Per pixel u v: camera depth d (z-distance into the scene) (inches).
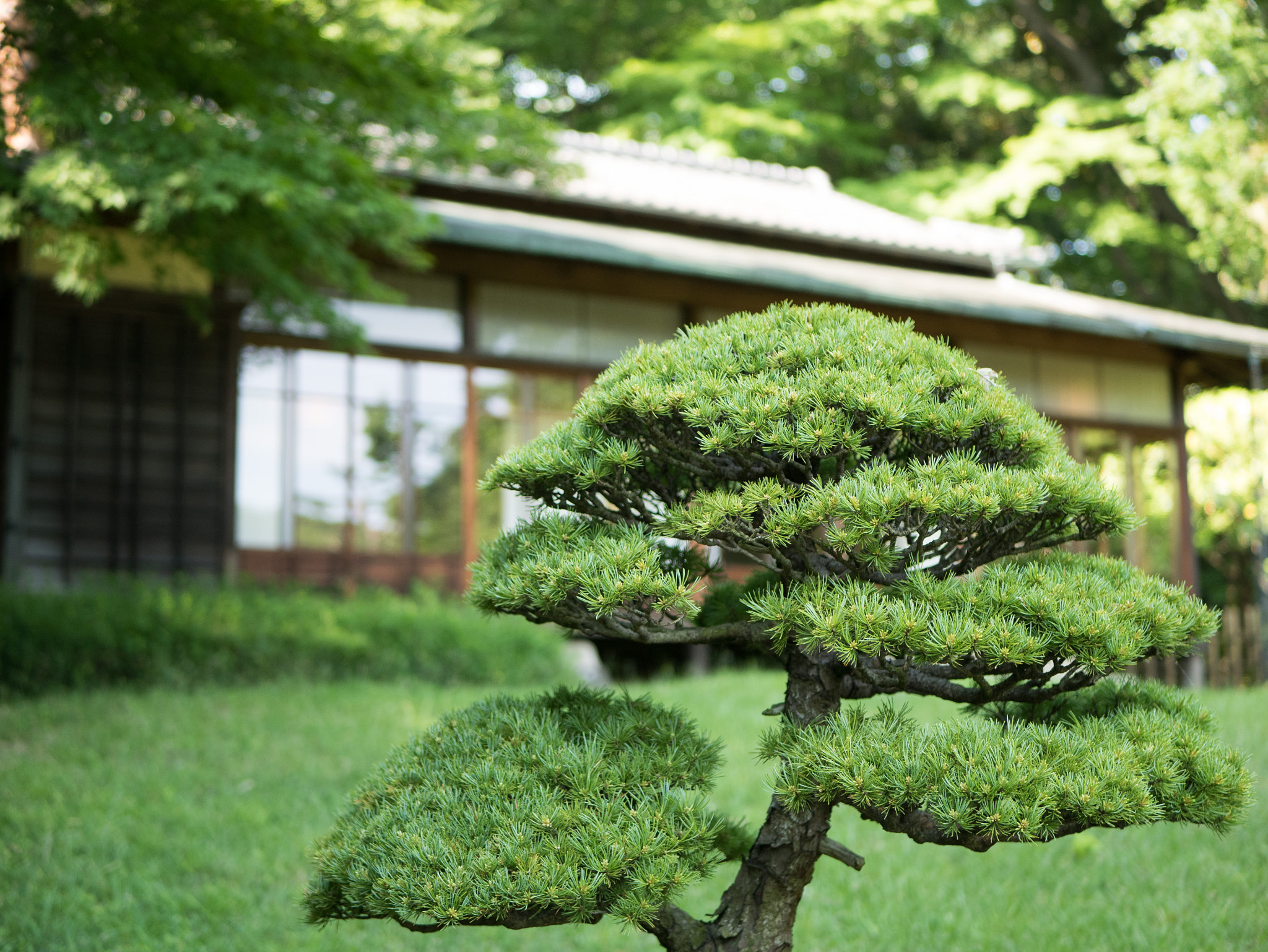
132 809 177.3
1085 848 164.9
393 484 373.7
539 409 393.7
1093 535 80.5
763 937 82.0
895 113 772.0
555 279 395.9
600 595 73.0
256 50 243.3
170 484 350.0
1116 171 710.5
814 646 73.4
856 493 72.4
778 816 83.1
